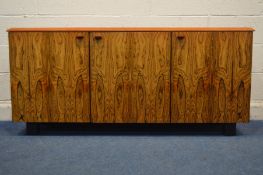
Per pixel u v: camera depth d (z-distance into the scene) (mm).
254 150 2059
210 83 2215
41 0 2564
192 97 2232
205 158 1942
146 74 2215
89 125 2514
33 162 1897
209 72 2205
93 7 2576
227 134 2312
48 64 2215
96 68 2215
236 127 2492
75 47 2197
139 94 2236
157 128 2461
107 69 2215
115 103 2250
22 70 2219
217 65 2199
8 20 2576
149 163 1878
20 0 2561
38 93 2242
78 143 2176
